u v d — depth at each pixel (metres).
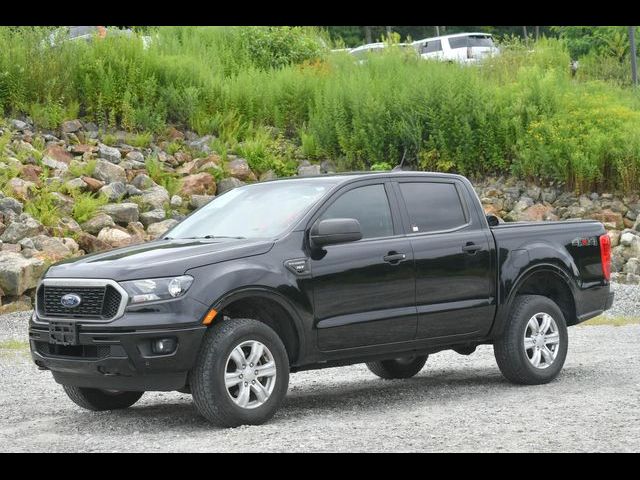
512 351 8.97
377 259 8.00
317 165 23.27
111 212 18.64
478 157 23.31
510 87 24.31
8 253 15.90
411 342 8.24
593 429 6.82
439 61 27.28
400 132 23.36
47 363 7.44
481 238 8.80
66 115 21.89
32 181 19.03
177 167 21.92
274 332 7.35
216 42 27.34
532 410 7.67
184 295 7.03
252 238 7.71
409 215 8.45
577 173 22.30
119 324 6.93
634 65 29.72
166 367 6.95
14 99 21.58
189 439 6.84
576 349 11.92
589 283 9.58
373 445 6.43
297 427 7.14
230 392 7.27
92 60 22.72
